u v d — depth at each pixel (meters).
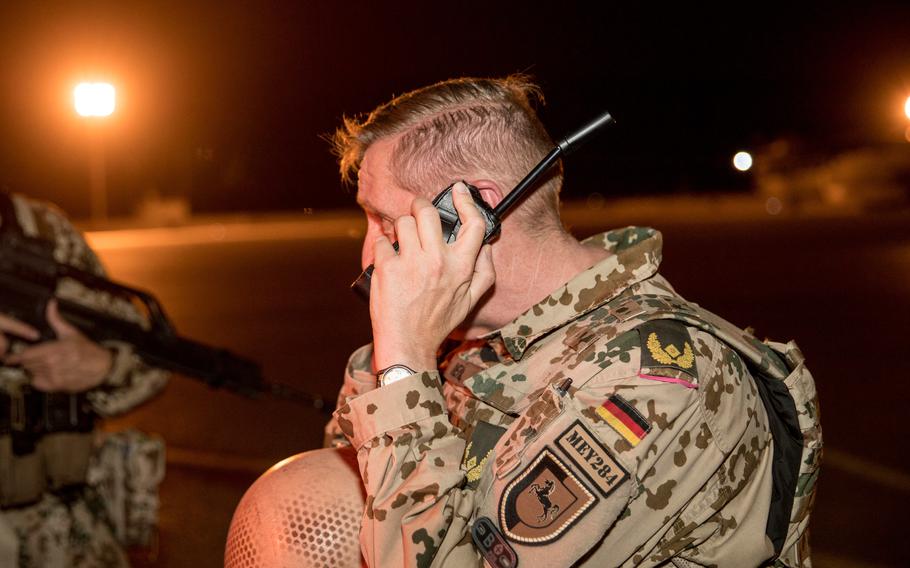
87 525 2.45
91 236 20.83
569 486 1.34
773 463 1.50
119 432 2.62
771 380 1.47
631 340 1.40
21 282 2.38
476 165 1.53
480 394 1.50
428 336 1.42
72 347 2.40
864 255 13.04
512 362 1.52
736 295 10.02
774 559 1.51
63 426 2.41
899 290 10.06
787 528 1.49
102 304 2.63
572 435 1.35
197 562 4.02
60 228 2.56
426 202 1.44
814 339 7.84
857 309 9.06
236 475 5.08
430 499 1.34
